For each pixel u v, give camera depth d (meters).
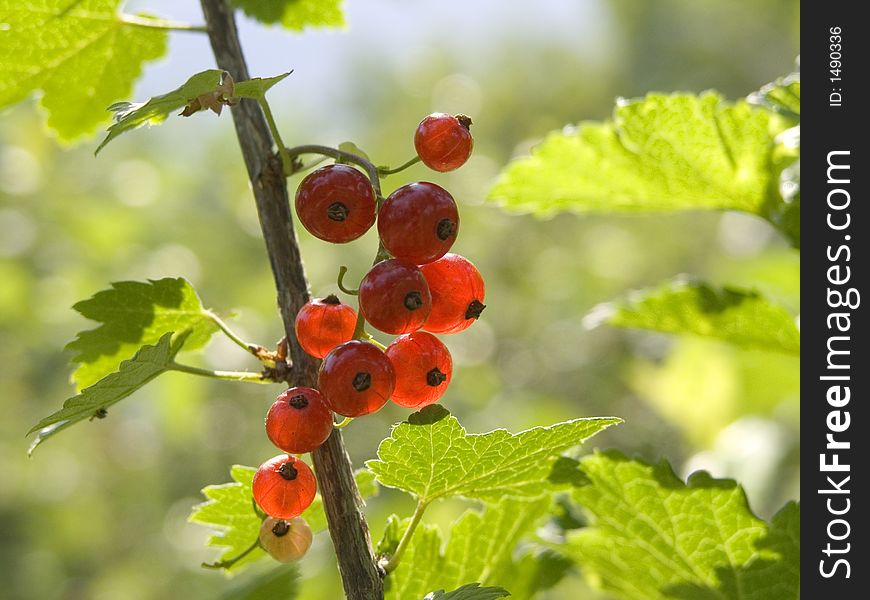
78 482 1.07
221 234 1.16
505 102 1.42
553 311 1.22
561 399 1.13
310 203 0.33
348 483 0.34
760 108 0.40
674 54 1.42
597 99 1.42
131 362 0.33
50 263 1.05
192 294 0.36
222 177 1.20
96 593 1.03
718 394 0.63
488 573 0.37
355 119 1.43
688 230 1.29
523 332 1.22
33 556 1.02
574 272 1.25
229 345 1.00
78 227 1.06
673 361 0.65
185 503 1.08
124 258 1.08
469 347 1.16
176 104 0.33
